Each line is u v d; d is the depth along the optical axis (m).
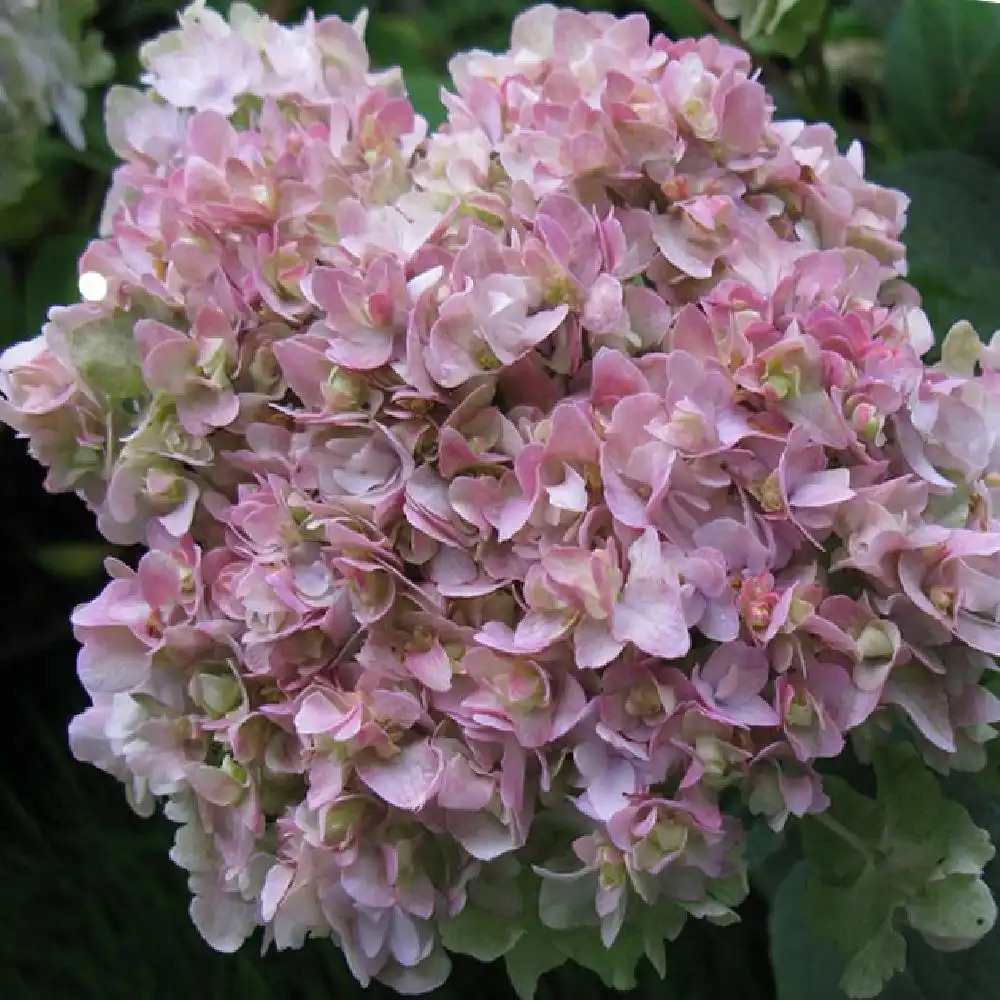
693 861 0.64
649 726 0.64
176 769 0.66
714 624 0.64
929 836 0.67
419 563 0.65
